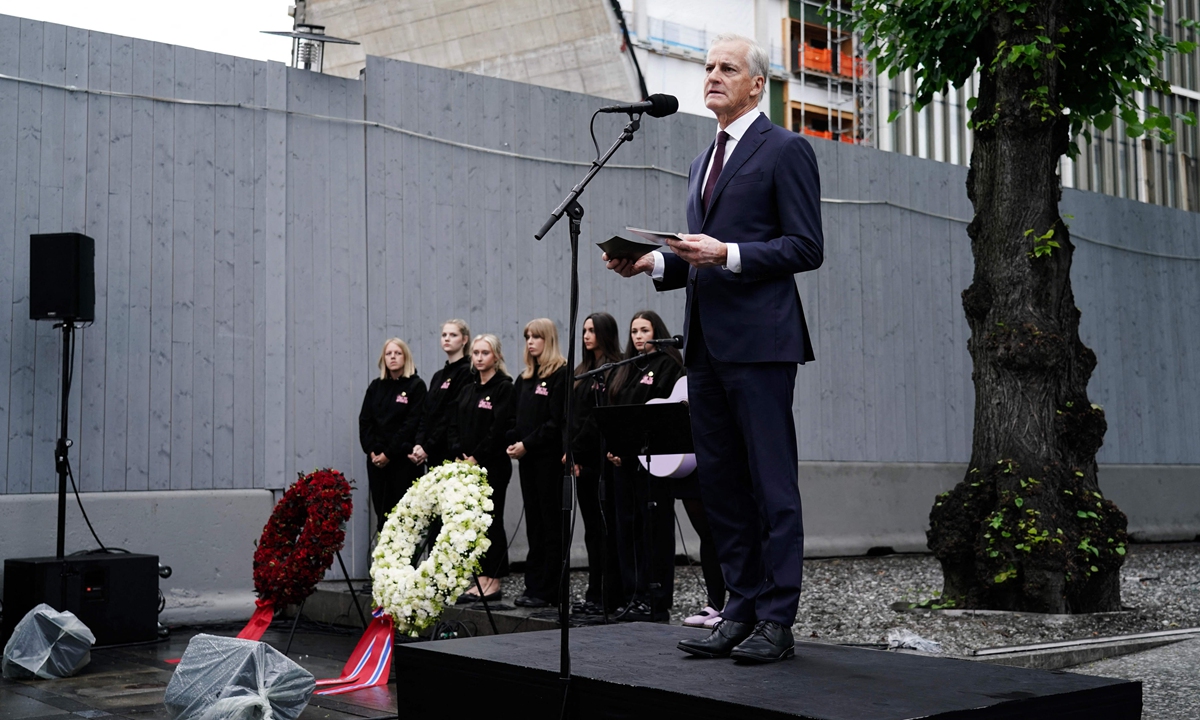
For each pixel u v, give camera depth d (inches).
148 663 238.4
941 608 251.9
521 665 125.4
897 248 443.5
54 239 273.7
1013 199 262.8
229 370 317.4
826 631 226.5
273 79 329.4
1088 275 494.6
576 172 378.6
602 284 380.2
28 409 290.5
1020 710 104.7
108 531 293.1
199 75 319.3
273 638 272.5
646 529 219.0
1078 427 255.4
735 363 125.6
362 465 333.1
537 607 254.1
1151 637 219.1
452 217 354.0
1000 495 249.6
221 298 317.7
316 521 243.8
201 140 318.3
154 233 309.9
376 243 341.1
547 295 369.4
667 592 225.9
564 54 653.9
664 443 197.3
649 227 390.9
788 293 128.1
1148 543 490.3
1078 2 273.3
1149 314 516.7
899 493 426.0
